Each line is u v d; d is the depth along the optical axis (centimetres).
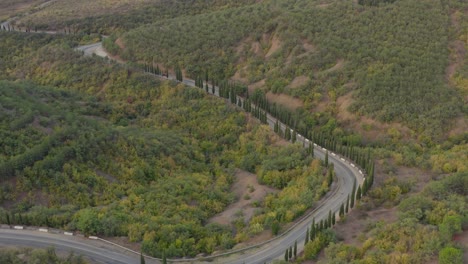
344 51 12125
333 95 11075
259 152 9500
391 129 9919
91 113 11175
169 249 6109
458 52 11731
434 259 5047
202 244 6331
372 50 11881
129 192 7744
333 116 10775
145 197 7619
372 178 7731
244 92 12094
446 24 12394
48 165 7425
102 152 8344
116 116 11362
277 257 6141
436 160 8450
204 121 10881
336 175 8331
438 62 11288
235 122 10606
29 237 6241
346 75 11412
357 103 10600
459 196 6341
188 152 9656
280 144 9569
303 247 6297
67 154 7812
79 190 7344
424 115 10019
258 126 10231
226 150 10006
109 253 6031
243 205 7812
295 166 8588
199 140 10438
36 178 7200
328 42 12519
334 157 9162
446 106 10144
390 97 10550
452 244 5162
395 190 7294
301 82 11775
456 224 5462
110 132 9056
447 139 9644
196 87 12044
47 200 7050
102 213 6731
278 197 7762
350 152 8912
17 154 7531
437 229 5556
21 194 7025
